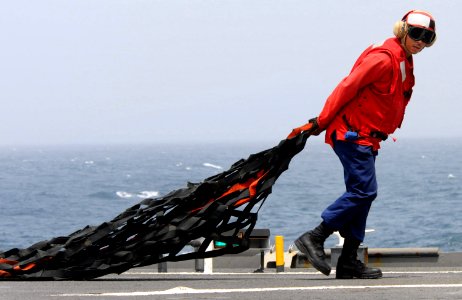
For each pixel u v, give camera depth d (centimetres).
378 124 1062
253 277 1175
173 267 1611
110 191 12569
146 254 1057
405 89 1075
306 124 1075
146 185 14112
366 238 5884
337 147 1073
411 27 1052
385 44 1063
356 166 1066
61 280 1051
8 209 9500
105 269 1049
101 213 8919
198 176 17462
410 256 1566
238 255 1631
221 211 1047
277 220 7388
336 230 1086
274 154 1062
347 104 1064
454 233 5991
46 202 10544
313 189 11888
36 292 890
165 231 1052
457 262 1563
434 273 1212
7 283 1019
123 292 879
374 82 1052
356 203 1066
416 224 6612
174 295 849
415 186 11900
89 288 931
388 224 6681
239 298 820
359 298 812
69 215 8706
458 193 10250
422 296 823
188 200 1061
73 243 1055
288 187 12419
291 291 879
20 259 1067
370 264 1569
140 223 1064
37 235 6756
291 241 5775
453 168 18775
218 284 971
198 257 1066
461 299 799
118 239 1062
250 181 1070
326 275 1157
